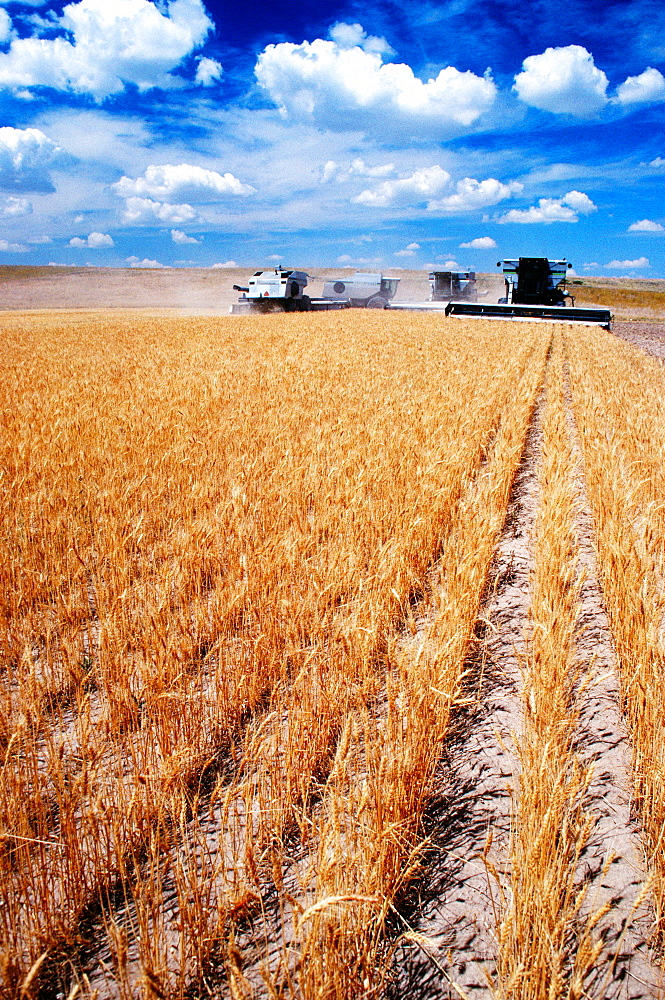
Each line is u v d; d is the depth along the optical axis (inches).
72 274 4694.9
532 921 79.1
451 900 97.0
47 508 215.9
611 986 82.6
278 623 150.8
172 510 225.9
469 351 747.4
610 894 96.3
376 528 200.7
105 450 286.7
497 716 138.9
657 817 102.2
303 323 1256.8
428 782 115.6
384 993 83.0
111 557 182.7
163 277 4512.8
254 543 186.4
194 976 84.2
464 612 152.2
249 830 94.0
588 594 194.1
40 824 100.6
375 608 145.9
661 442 304.2
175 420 349.7
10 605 164.7
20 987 72.9
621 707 138.1
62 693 139.3
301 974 71.8
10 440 308.3
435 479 236.5
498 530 224.1
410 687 116.8
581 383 522.3
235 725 130.3
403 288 3309.5
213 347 844.6
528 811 92.9
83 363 701.9
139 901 81.0
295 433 332.8
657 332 1380.4
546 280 1330.0
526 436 400.5
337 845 78.1
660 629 155.3
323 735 120.9
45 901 88.7
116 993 83.0
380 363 633.6
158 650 135.6
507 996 74.4
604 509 221.3
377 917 83.0
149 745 119.6
